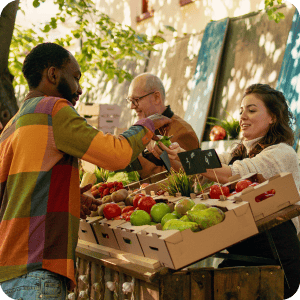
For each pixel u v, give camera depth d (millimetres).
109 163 1732
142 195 2359
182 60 7883
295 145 4785
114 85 9914
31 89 1898
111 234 2113
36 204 1678
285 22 6000
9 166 1783
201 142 6426
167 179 2721
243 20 6770
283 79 5371
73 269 1694
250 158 2404
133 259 1876
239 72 6555
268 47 6160
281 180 1975
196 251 1700
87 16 10555
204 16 8273
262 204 1923
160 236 1701
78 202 1786
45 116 1732
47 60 1858
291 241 2180
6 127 1905
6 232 1668
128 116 9047
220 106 6738
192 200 2010
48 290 1623
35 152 1704
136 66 9156
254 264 2223
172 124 3523
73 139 1704
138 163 2732
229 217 1775
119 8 10734
